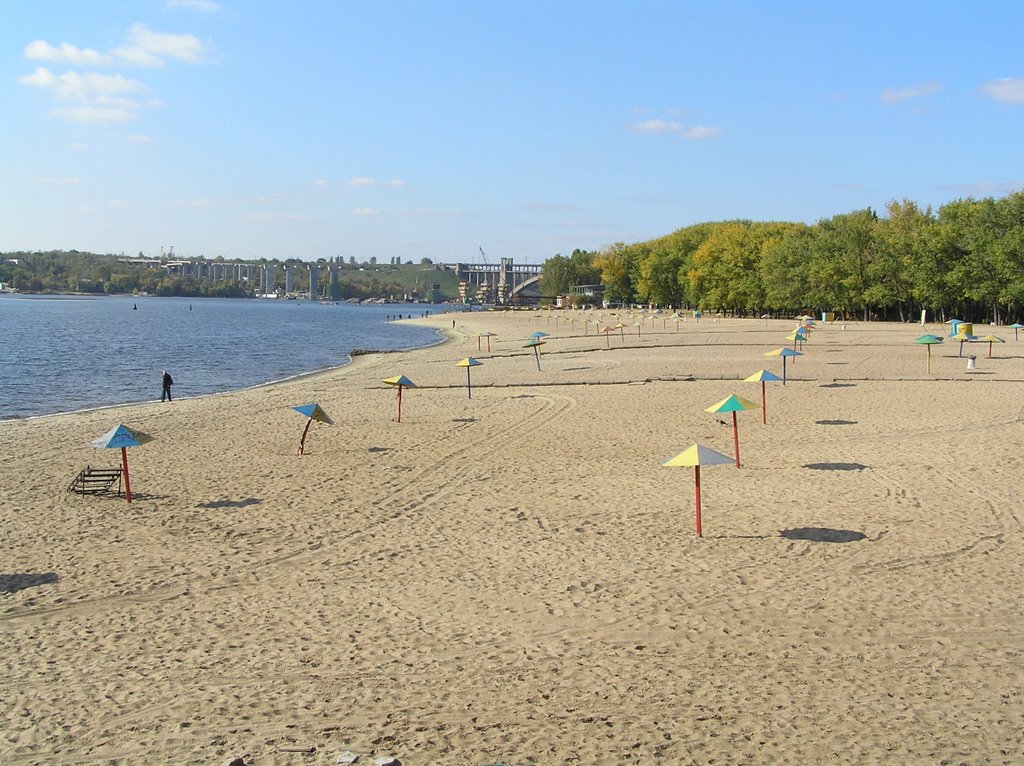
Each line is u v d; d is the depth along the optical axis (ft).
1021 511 60.80
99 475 72.59
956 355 184.34
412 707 34.63
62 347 279.49
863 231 355.36
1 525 62.08
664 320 366.02
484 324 459.32
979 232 295.69
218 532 59.67
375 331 436.35
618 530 58.34
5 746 32.42
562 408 115.55
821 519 59.88
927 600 44.62
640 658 38.65
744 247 437.58
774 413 106.01
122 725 33.78
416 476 75.87
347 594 47.57
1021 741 31.01
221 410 120.98
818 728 32.19
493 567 51.37
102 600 47.37
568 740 31.76
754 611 43.70
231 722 33.76
